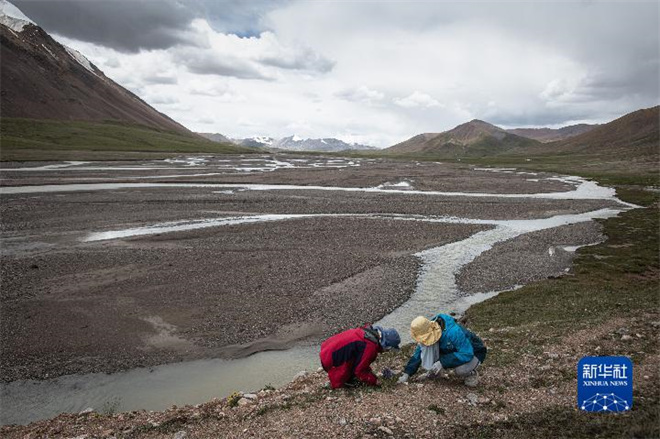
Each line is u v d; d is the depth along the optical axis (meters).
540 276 30.50
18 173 90.31
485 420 9.14
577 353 13.38
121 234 40.69
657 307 19.16
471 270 31.89
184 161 148.88
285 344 19.98
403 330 21.56
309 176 104.19
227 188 78.19
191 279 28.02
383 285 27.95
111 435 9.45
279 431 8.88
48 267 29.81
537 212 59.78
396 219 51.75
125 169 109.31
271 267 30.91
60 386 16.33
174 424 9.73
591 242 41.25
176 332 20.78
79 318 21.95
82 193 65.88
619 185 98.25
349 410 9.47
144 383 16.62
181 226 44.94
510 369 12.06
